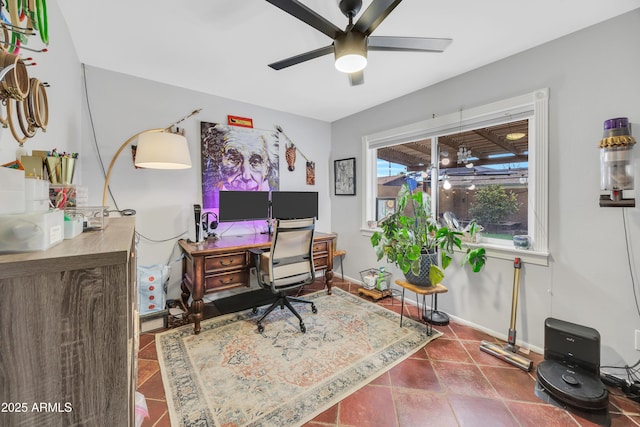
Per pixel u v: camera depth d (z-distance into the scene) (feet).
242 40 6.24
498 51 6.65
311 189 12.26
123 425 1.68
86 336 1.59
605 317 5.55
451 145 8.59
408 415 4.58
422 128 8.91
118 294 1.65
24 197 1.90
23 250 1.59
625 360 5.32
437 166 8.98
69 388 1.57
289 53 6.80
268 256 7.84
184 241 8.60
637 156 5.09
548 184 6.27
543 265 6.35
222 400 4.88
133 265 3.10
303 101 10.19
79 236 2.34
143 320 7.24
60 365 1.55
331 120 12.61
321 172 12.64
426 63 7.27
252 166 10.40
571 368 5.26
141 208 8.27
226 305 9.14
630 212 5.25
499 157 7.47
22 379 1.48
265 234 10.32
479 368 5.85
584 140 5.74
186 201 9.02
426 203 7.88
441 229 7.34
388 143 10.23
